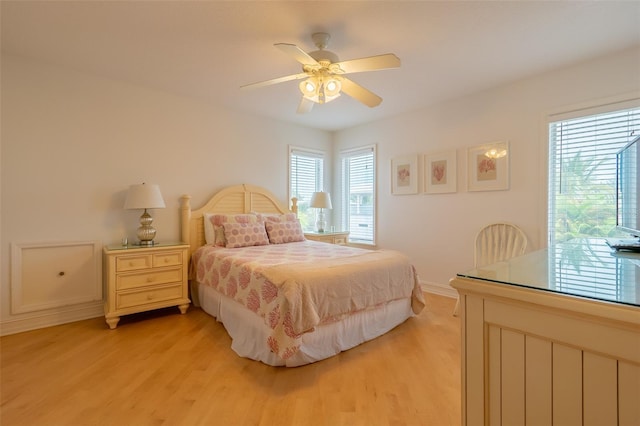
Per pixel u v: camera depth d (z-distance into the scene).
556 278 0.93
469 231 3.41
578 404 0.73
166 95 3.40
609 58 2.51
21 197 2.61
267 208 4.21
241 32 2.20
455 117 3.52
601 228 2.58
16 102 2.59
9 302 2.56
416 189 3.91
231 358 2.18
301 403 1.68
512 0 1.84
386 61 1.92
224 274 2.66
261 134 4.25
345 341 2.28
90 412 1.59
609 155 2.54
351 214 4.89
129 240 3.17
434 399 1.72
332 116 4.23
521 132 3.00
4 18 2.04
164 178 3.40
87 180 2.93
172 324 2.82
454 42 2.31
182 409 1.62
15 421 1.52
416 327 2.74
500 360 0.86
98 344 2.38
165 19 2.05
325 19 2.03
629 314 0.64
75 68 2.81
